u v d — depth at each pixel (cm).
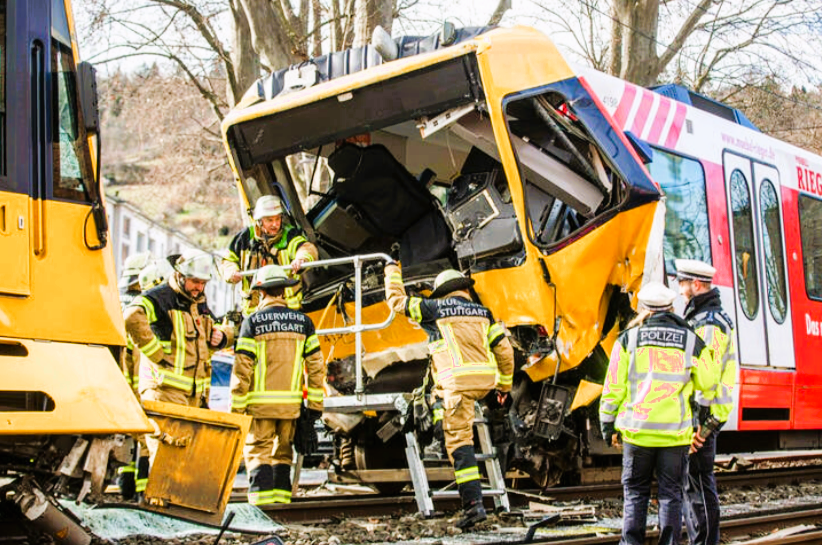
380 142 1002
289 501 820
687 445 681
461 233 883
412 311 805
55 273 582
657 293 694
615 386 691
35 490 566
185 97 2944
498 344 806
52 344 567
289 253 914
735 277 1121
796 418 1202
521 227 835
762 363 1148
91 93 592
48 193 586
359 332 848
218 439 648
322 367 831
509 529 771
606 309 891
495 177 884
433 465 998
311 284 989
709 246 1083
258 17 1894
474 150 903
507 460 903
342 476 934
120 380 581
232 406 798
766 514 889
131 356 877
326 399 867
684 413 679
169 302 795
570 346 851
